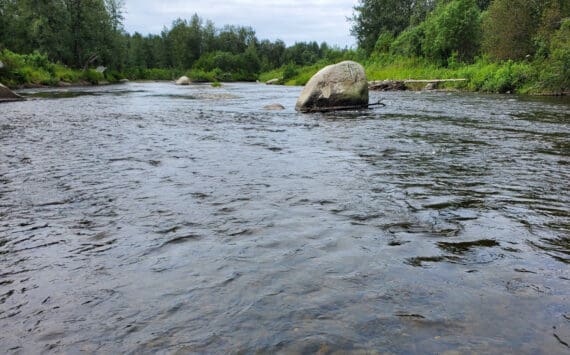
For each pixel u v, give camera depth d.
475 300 2.58
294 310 2.48
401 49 42.28
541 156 7.06
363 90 15.81
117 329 2.34
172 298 2.65
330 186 5.22
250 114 14.50
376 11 54.31
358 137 9.14
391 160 6.79
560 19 24.28
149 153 7.47
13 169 6.30
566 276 2.89
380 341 2.18
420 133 9.66
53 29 49.66
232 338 2.23
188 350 2.14
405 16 54.56
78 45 52.72
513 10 27.88
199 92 30.97
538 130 9.95
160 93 29.27
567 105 16.11
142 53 93.06
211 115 14.20
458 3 33.97
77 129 10.68
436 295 2.64
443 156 7.09
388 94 24.61
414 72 35.94
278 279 2.87
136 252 3.35
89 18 52.34
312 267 3.04
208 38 104.62
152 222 4.02
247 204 4.52
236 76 81.75
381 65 42.94
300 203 4.54
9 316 2.49
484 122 11.49
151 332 2.30
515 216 4.10
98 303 2.62
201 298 2.64
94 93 28.70
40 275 3.00
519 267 3.03
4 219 4.17
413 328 2.29
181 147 8.05
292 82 51.97
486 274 2.92
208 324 2.36
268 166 6.37
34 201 4.75
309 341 2.19
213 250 3.36
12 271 3.06
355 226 3.85
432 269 3.00
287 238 3.58
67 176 5.88
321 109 15.53
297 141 8.66
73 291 2.77
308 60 106.44
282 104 19.08
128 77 67.38
